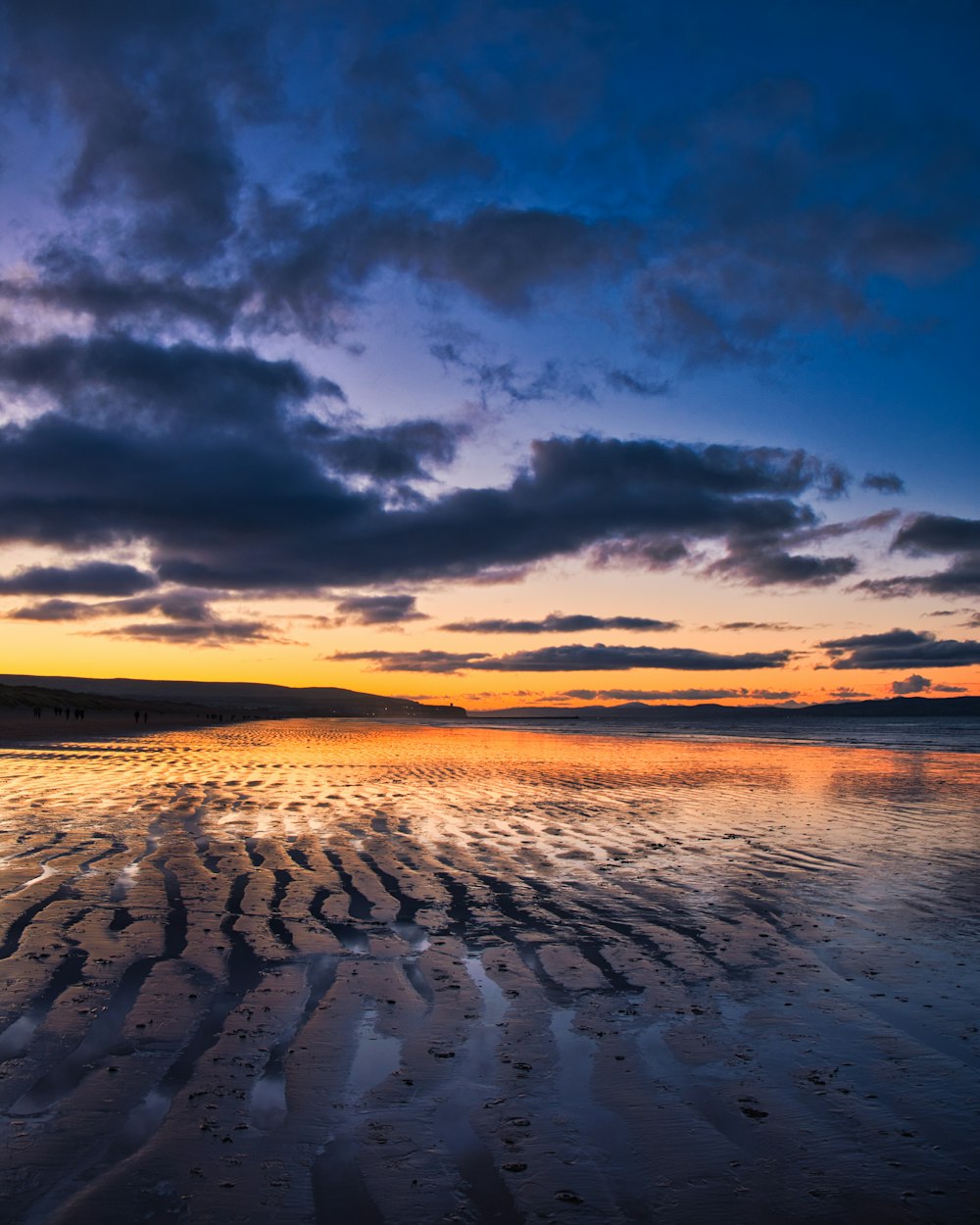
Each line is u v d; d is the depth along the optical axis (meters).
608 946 6.27
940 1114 3.70
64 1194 2.95
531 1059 4.23
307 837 10.83
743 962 5.89
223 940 6.18
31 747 29.31
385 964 5.72
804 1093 3.90
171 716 87.56
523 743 40.56
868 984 5.46
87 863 8.85
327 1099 3.74
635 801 15.37
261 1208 2.90
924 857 9.88
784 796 16.38
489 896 7.82
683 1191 3.08
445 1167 3.21
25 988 5.06
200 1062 4.07
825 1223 2.90
